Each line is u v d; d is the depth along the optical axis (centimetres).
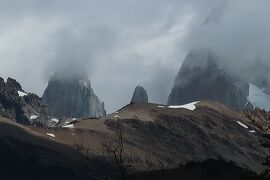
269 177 4678
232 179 7488
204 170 7881
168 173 7950
